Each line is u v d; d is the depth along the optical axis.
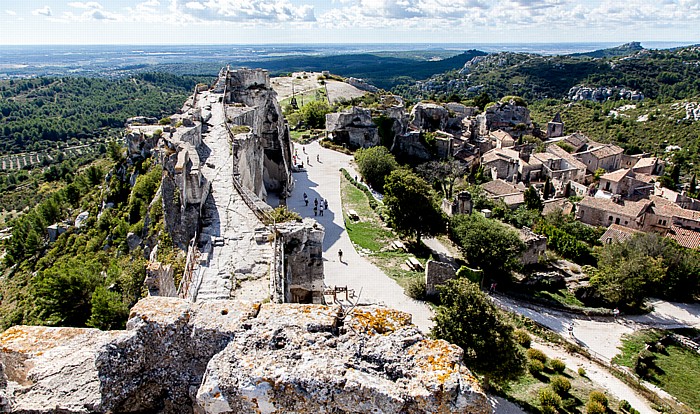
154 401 7.72
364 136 81.19
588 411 25.72
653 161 111.38
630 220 70.06
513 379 24.53
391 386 6.45
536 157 99.19
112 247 35.62
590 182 102.06
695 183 102.00
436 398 6.27
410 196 42.56
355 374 6.59
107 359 7.42
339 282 34.94
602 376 31.22
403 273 37.03
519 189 78.12
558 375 29.84
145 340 7.58
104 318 21.05
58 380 7.68
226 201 27.27
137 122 50.53
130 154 45.47
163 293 16.30
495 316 24.38
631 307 44.22
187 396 7.61
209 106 51.47
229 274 19.44
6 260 56.31
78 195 66.38
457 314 24.30
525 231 49.41
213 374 6.72
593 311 41.31
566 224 64.75
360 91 138.38
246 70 54.88
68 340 8.51
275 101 56.09
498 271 42.59
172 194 25.08
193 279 18.81
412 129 97.00
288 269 22.30
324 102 107.50
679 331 41.09
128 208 37.91
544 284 44.44
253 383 6.55
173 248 22.84
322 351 6.95
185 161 25.27
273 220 23.70
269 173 53.72
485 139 111.88
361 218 48.16
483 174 87.44
